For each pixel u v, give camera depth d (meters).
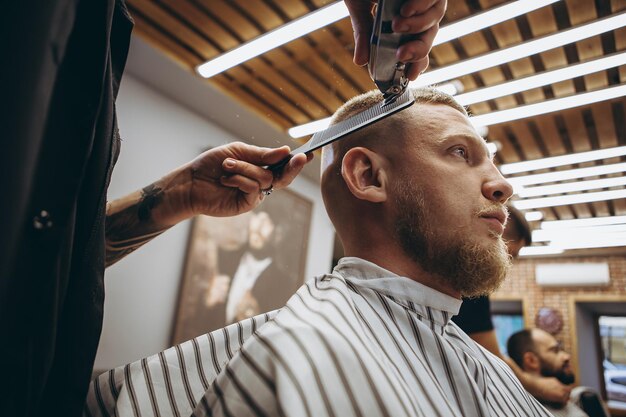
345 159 0.92
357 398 0.55
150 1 2.83
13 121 0.45
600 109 3.57
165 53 3.26
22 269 0.48
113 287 3.29
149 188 1.08
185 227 3.80
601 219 5.60
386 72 0.78
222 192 1.06
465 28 2.72
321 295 0.75
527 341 2.38
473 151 0.88
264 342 0.58
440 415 0.64
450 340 0.88
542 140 4.08
